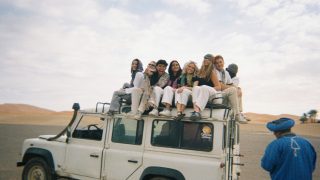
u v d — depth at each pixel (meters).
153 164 6.71
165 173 6.53
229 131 6.66
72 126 7.94
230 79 8.00
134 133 7.14
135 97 7.04
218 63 7.77
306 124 81.56
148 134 6.96
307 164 4.61
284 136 4.78
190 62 7.32
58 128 38.78
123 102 7.42
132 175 6.91
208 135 6.39
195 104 6.43
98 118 7.68
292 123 4.79
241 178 12.18
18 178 9.96
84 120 7.82
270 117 164.12
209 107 6.68
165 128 6.83
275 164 4.65
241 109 7.43
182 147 6.58
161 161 6.64
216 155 6.25
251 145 27.20
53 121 62.81
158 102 6.96
